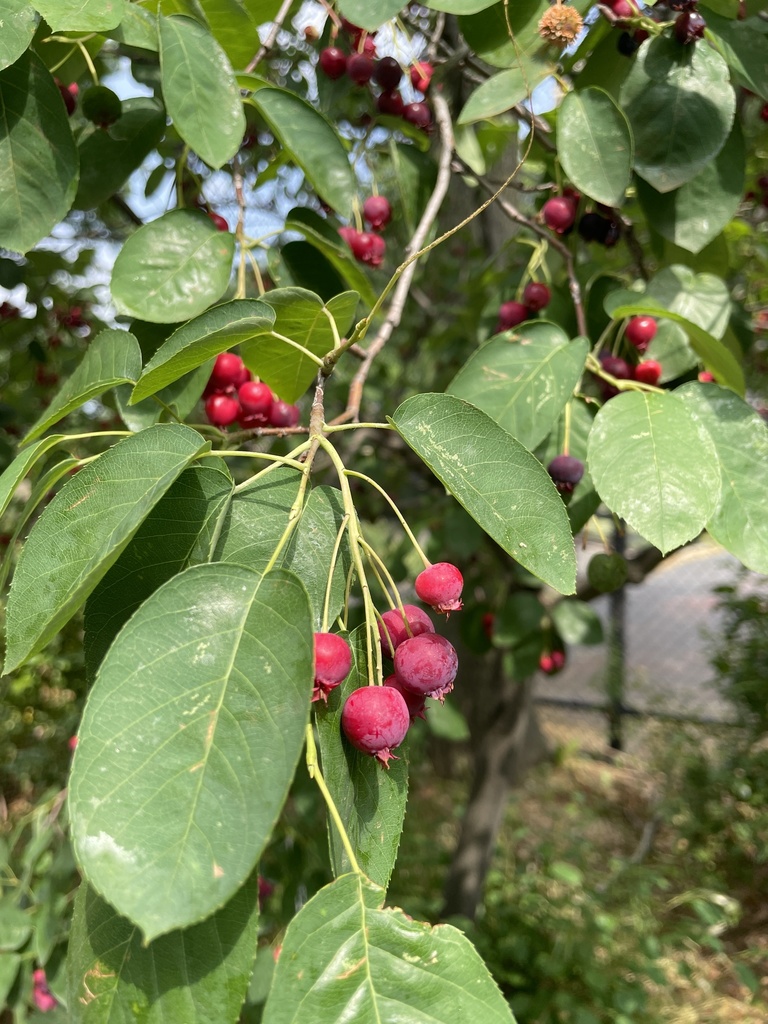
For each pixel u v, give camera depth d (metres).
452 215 0.55
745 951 0.62
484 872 0.52
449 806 0.82
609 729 0.96
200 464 0.14
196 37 0.19
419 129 0.29
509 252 0.41
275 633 0.11
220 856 0.10
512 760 0.52
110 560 0.11
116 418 0.46
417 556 0.50
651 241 0.27
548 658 0.39
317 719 0.13
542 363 0.21
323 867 0.37
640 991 0.50
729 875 0.71
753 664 0.77
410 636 0.14
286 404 0.22
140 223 0.30
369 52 0.27
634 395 0.19
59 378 0.46
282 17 0.24
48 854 0.40
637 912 0.59
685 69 0.22
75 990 0.11
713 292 0.24
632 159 0.21
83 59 0.25
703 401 0.19
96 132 0.23
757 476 0.19
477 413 0.14
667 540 0.16
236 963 0.11
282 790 0.10
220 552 0.14
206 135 0.19
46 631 0.12
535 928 0.57
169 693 0.10
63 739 0.61
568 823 0.79
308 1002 0.10
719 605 0.81
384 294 0.14
